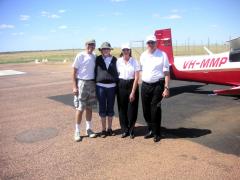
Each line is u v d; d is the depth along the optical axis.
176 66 9.03
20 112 7.20
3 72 19.89
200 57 8.57
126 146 4.56
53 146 4.69
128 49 4.64
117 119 6.17
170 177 3.48
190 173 3.55
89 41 4.65
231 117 5.98
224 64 7.91
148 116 4.88
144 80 4.67
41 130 5.59
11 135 5.34
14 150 4.56
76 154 4.32
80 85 4.78
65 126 5.82
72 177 3.60
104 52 4.74
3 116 6.84
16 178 3.61
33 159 4.18
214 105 7.10
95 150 4.45
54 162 4.05
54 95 9.50
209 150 4.27
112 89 4.89
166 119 6.00
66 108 7.48
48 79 14.48
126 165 3.87
